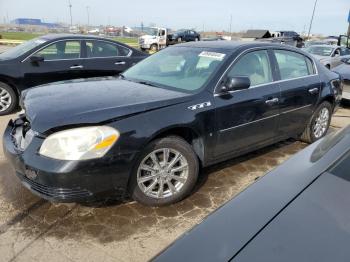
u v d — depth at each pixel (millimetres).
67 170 2574
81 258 2484
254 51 3904
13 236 2705
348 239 1303
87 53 6988
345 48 15250
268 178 1828
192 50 4051
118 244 2641
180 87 3496
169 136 3070
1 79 6250
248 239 1368
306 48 15750
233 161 4273
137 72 4152
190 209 3154
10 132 3260
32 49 6520
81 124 2648
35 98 3221
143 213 3055
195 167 3258
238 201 1652
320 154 1970
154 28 32812
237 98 3537
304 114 4504
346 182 1646
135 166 2885
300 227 1384
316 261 1219
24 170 2764
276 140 4230
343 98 7828
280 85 4066
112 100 3033
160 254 1407
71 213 3021
